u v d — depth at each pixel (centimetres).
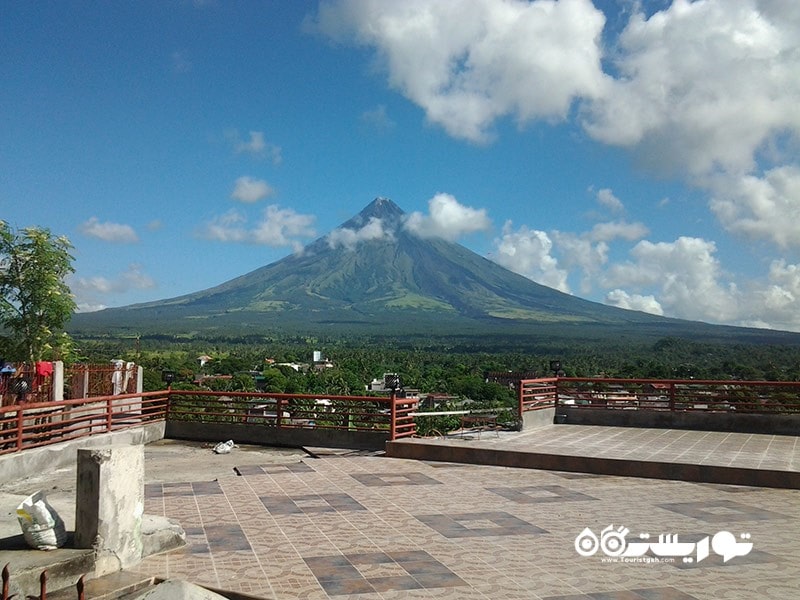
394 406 1443
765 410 1688
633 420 1783
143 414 1609
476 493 1049
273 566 699
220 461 1383
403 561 716
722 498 1023
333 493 1045
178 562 711
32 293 2162
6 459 1172
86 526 673
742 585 648
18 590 600
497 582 655
